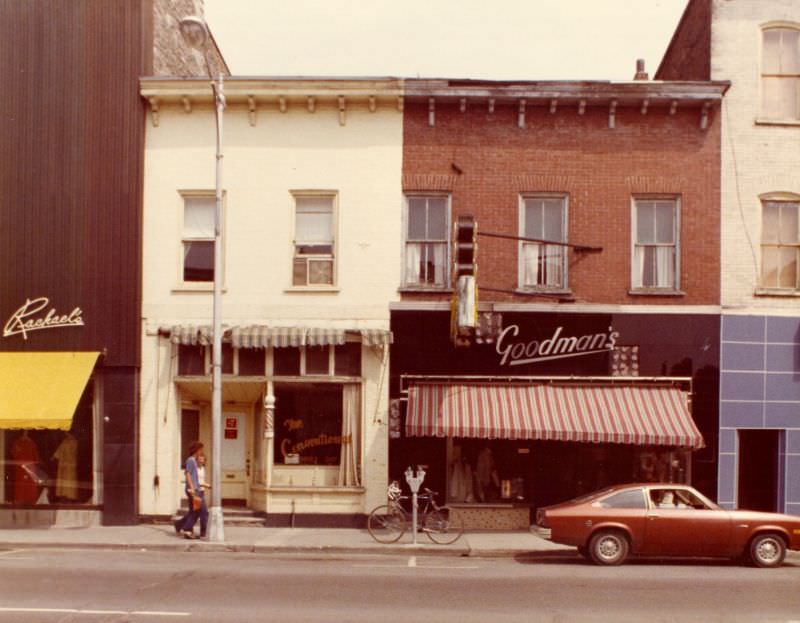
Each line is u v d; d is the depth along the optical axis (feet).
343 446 62.69
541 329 62.75
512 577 42.83
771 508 63.93
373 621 32.40
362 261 63.41
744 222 63.31
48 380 60.34
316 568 44.83
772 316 62.95
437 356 62.64
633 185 63.57
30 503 62.28
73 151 63.05
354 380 62.64
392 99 63.46
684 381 62.39
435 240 64.03
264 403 63.36
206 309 63.16
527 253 63.93
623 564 49.03
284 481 63.05
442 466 62.28
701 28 67.00
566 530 48.37
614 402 61.00
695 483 62.03
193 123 64.23
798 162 63.67
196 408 66.23
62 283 62.59
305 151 63.98
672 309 62.80
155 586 38.78
